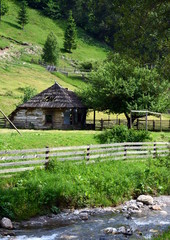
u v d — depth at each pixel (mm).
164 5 12570
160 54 13523
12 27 129875
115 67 42000
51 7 159875
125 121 49000
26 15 132875
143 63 13906
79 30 153375
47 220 13719
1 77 72250
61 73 90500
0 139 24438
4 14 137375
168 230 12273
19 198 14344
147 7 12766
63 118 43219
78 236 11930
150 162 21812
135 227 13008
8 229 12477
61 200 15227
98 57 129500
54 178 16609
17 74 78125
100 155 21781
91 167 19422
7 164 16984
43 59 103688
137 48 13672
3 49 98000
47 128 43000
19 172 17391
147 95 41438
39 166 18359
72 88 77375
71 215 14375
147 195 17109
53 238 11680
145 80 40562
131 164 21422
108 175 17859
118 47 14125
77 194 15531
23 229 12586
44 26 147750
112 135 29422
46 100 43406
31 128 43156
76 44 127062
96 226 13094
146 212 15156
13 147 23031
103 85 42531
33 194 14852
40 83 74938
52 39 104188
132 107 39844
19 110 43844
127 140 28828
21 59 97438
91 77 45156
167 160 20266
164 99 41125
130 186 17500
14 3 159500
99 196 15914
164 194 18234
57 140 26734
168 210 15578
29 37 126375
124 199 16562
